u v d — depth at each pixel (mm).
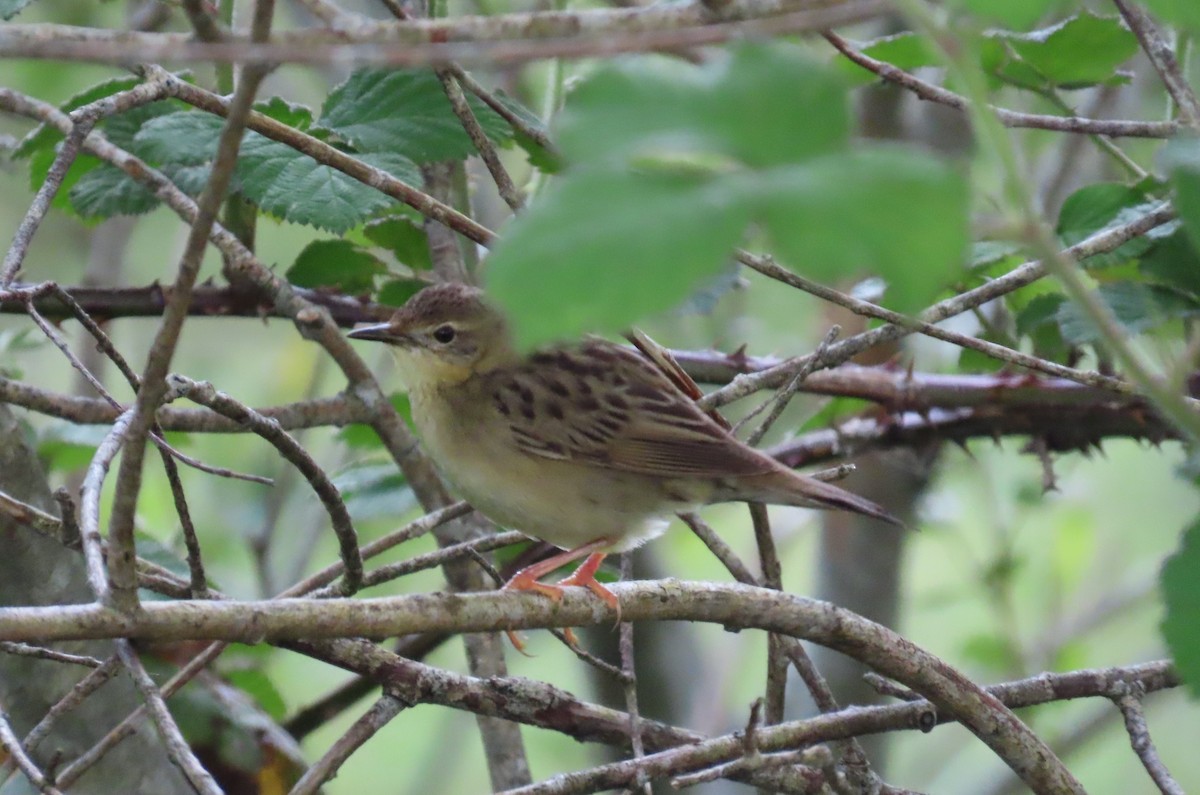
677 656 15258
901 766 18516
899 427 12469
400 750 18766
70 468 13203
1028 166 13734
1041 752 8492
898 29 14156
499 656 11312
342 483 12586
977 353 12297
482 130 9867
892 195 3455
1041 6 4273
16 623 5988
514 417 9789
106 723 9492
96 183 11328
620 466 9695
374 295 12914
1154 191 11000
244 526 15375
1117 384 8883
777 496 9609
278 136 8922
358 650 8055
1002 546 15711
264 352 19359
